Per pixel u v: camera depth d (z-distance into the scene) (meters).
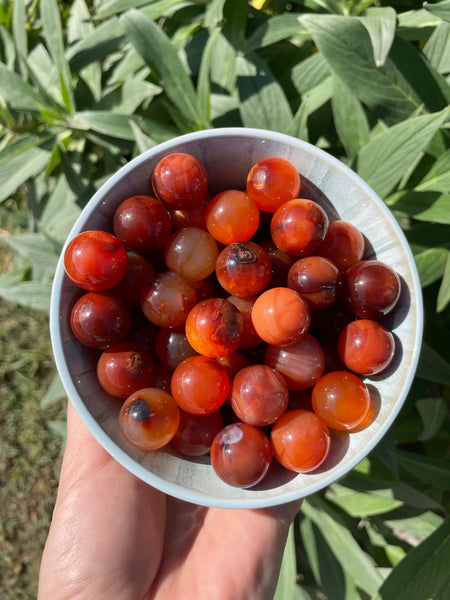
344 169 0.17
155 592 0.20
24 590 0.44
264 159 0.18
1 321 0.47
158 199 0.18
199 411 0.16
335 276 0.16
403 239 0.16
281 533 0.20
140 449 0.16
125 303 0.18
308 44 0.25
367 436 0.16
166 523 0.22
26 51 0.26
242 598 0.19
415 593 0.22
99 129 0.23
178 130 0.24
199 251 0.17
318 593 0.31
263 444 0.16
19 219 0.33
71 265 0.16
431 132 0.19
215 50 0.25
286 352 0.17
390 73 0.21
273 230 0.17
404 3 0.25
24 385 0.46
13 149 0.26
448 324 0.27
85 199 0.27
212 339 0.16
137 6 0.24
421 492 0.26
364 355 0.16
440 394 0.29
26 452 0.46
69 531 0.20
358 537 0.31
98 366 0.17
